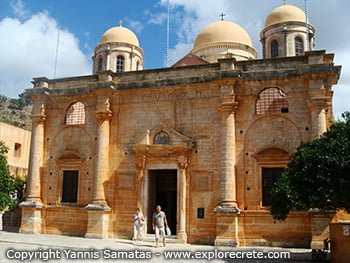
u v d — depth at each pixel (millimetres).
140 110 30312
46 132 32969
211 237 26625
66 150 31875
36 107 33000
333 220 23688
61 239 27422
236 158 27016
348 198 16281
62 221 30859
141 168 29000
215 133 27922
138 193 28734
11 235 29031
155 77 30266
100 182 29500
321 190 16828
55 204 31359
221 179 26531
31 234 30281
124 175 29781
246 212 26047
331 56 26688
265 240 25516
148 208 29141
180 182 27750
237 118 27516
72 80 33094
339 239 17625
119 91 30734
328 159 16703
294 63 26953
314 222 23812
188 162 28141
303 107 26391
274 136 26656
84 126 31688
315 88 25594
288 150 26031
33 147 32312
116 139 30484
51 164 32312
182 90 29266
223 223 25641
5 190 24422
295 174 18016
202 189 27484
